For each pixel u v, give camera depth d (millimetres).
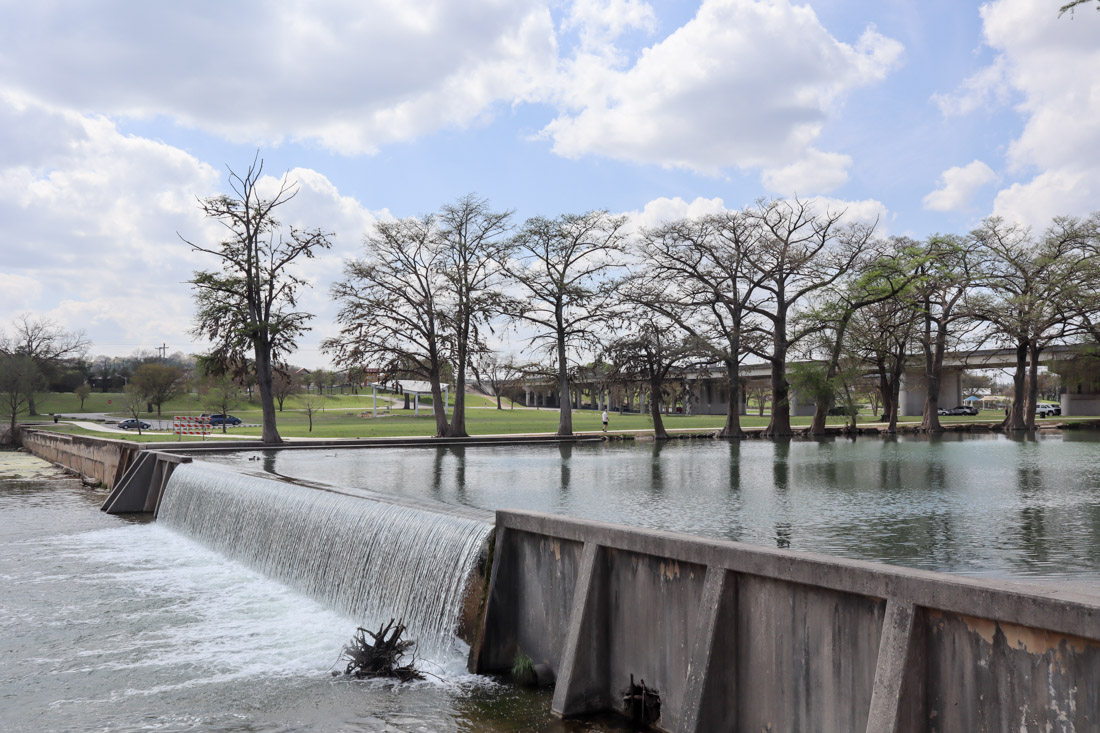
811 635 7047
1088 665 5223
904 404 106625
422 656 11289
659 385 57031
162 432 65125
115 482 32656
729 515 18375
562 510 19406
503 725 8766
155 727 9031
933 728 6168
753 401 165750
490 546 11000
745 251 55750
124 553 19844
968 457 36875
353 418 95875
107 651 11906
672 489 23844
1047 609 5375
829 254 55531
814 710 7004
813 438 57688
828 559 6934
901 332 63312
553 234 53500
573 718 8953
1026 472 28969
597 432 58344
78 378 151750
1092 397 96000
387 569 12883
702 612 7863
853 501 20828
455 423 52969
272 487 17953
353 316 50906
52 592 15664
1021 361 64250
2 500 30656
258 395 132250
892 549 14023
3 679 10742
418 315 52750
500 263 53562
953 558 13234
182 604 14633
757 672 7582
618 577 9164
